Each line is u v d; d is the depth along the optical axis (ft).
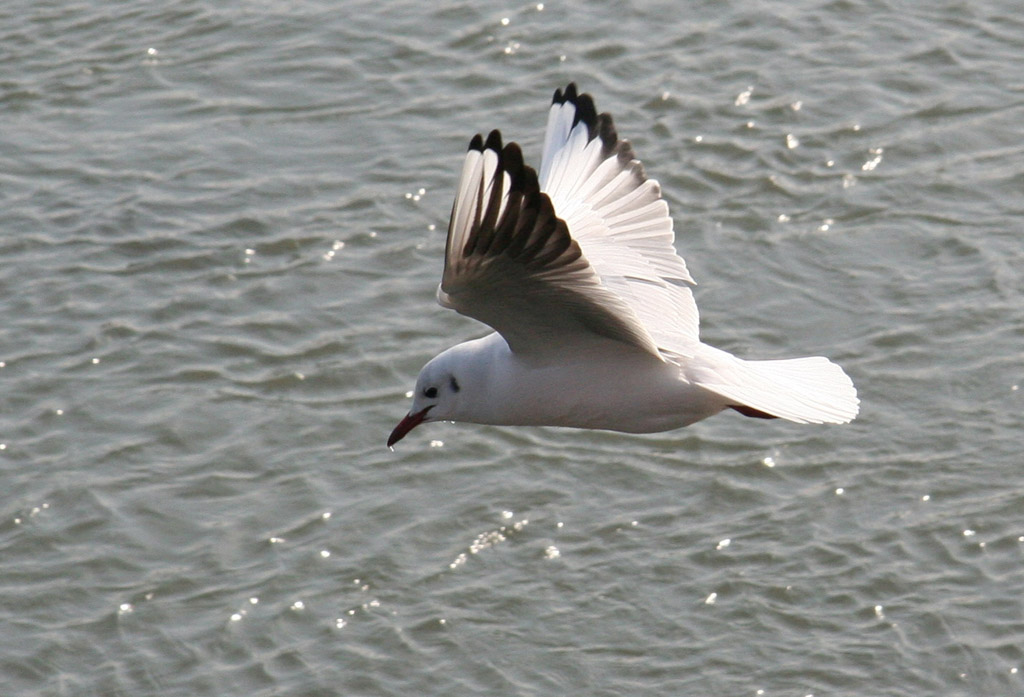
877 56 63.87
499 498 46.65
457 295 24.85
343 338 52.03
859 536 45.34
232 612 43.68
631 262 28.84
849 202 57.00
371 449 48.37
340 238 55.83
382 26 65.98
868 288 53.47
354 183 58.13
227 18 66.95
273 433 48.91
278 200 57.57
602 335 27.04
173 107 62.39
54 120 61.87
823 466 47.52
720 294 53.26
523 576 44.45
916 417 48.96
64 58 65.10
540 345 27.43
